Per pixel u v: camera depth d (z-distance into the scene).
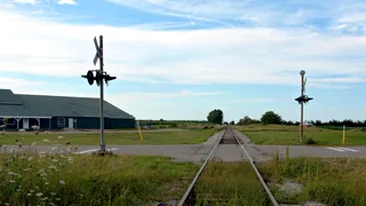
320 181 10.46
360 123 80.62
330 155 18.91
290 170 12.92
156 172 11.82
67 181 7.80
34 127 9.51
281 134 43.22
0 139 10.59
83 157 12.80
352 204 8.20
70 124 66.00
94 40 15.37
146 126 79.19
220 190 9.33
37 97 68.81
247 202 7.86
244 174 11.95
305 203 8.45
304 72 28.86
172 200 8.67
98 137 37.69
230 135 47.22
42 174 6.98
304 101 29.44
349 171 13.08
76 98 74.31
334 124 83.69
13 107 62.16
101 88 16.08
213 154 19.56
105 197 8.02
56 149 8.92
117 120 72.75
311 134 40.25
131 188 9.05
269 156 18.78
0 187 6.74
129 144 28.09
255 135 42.84
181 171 12.77
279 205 7.67
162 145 27.12
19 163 7.49
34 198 6.64
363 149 23.48
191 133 51.75
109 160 13.06
